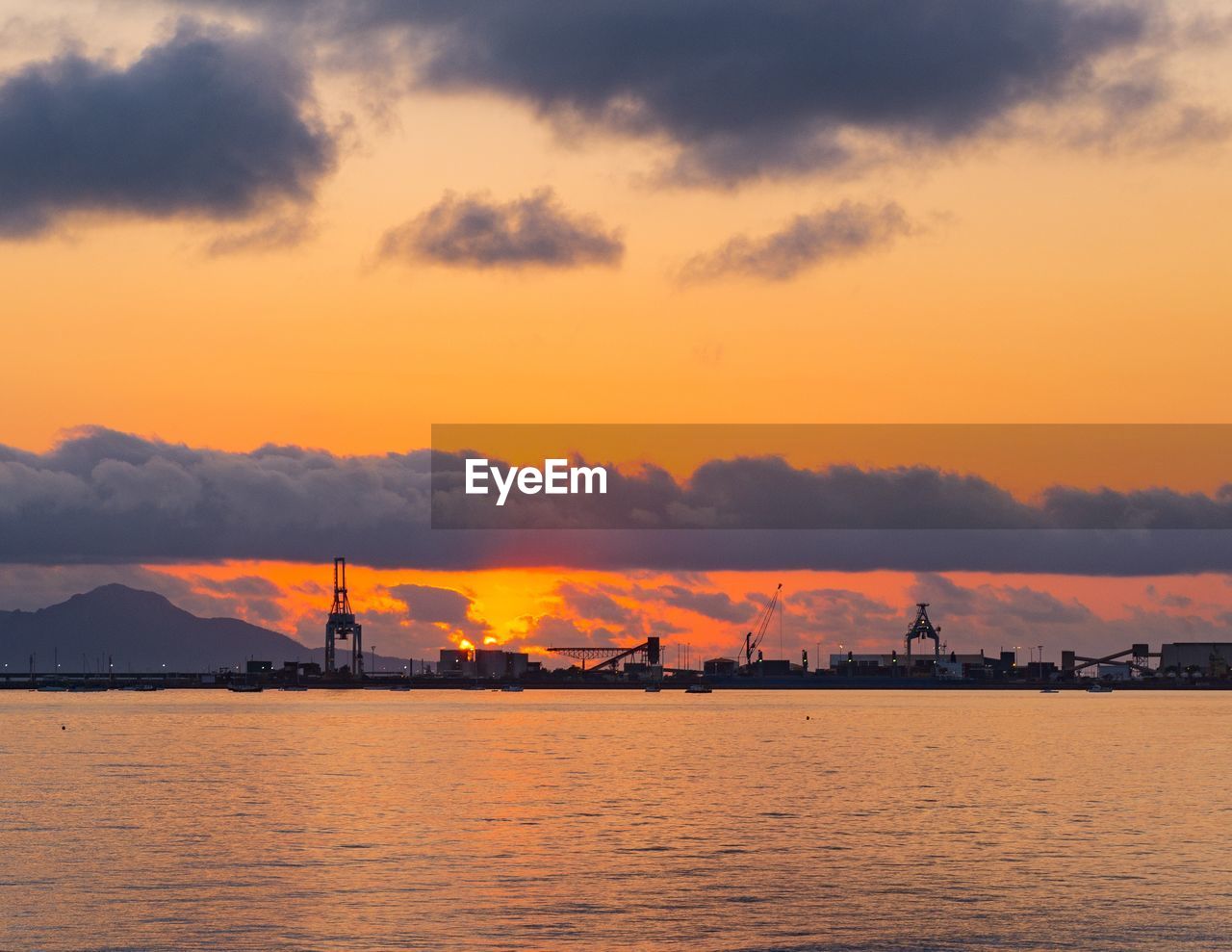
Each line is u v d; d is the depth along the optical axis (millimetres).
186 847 105250
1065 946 74812
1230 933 77500
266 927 78562
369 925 79062
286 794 142125
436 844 106875
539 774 167125
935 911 82750
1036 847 105938
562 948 74062
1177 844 107438
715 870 95562
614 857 101188
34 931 77750
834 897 86375
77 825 117625
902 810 129250
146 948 74188
